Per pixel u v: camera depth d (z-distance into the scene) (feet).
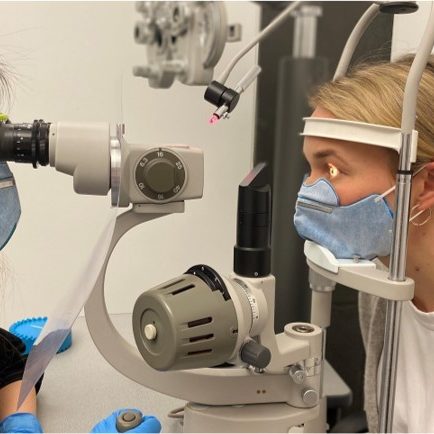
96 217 3.76
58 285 3.78
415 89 1.72
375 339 2.93
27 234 3.70
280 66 4.70
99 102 3.76
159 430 2.07
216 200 4.10
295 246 4.66
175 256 4.05
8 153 1.83
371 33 3.53
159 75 3.87
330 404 3.42
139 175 2.00
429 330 2.48
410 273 2.41
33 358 1.88
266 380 2.27
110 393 2.73
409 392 2.62
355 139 2.07
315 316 2.53
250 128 4.15
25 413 2.19
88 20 3.69
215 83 2.34
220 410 2.25
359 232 2.21
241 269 2.07
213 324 1.85
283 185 4.72
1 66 2.59
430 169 2.18
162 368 1.83
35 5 3.58
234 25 3.87
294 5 2.87
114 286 3.90
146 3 3.80
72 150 1.84
